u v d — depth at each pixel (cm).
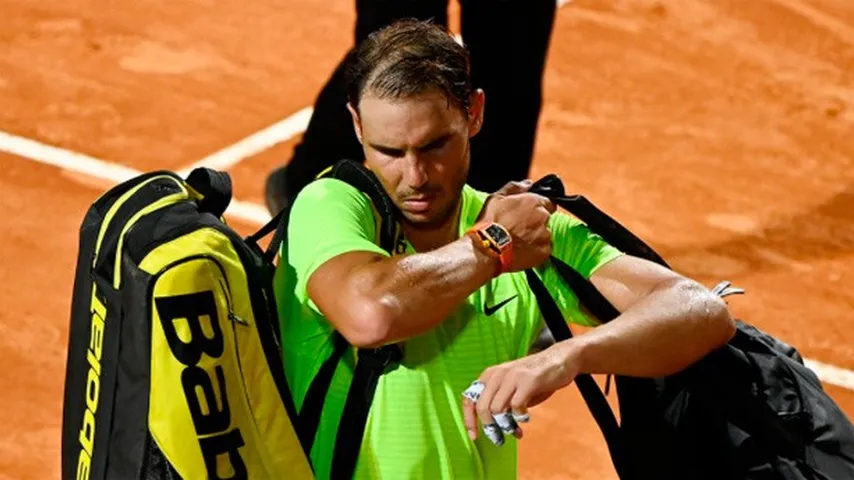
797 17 3247
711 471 1195
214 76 2716
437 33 1154
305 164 2022
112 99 2591
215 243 1095
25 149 2403
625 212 2469
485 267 1134
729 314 1195
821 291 2305
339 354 1157
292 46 2861
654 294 1193
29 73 2638
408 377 1162
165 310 1072
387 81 1123
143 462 1097
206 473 1099
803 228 2489
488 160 2027
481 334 1197
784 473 1162
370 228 1173
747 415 1169
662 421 1201
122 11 2891
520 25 1981
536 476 1802
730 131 2786
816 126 2850
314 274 1127
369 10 1944
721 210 2512
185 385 1084
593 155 2631
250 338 1102
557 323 1210
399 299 1098
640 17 3155
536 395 1087
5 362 1909
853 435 1182
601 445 1869
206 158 2452
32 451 1759
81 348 1171
